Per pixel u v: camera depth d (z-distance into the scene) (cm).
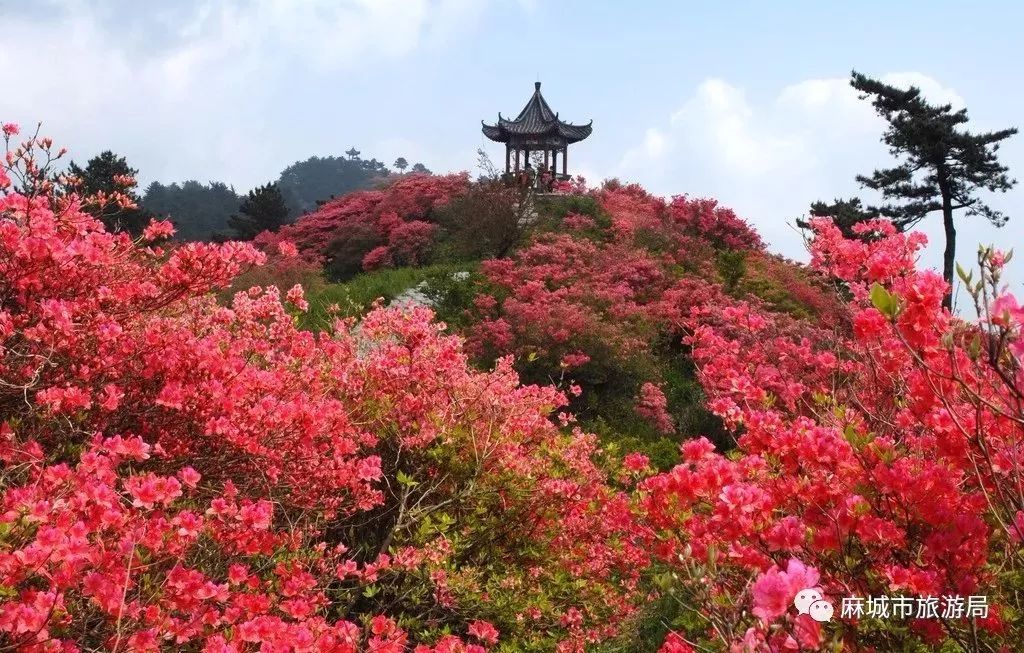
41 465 304
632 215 2270
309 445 393
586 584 502
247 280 1752
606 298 1568
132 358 368
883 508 258
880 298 217
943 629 244
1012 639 243
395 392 514
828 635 226
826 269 405
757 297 1736
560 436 581
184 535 279
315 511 423
